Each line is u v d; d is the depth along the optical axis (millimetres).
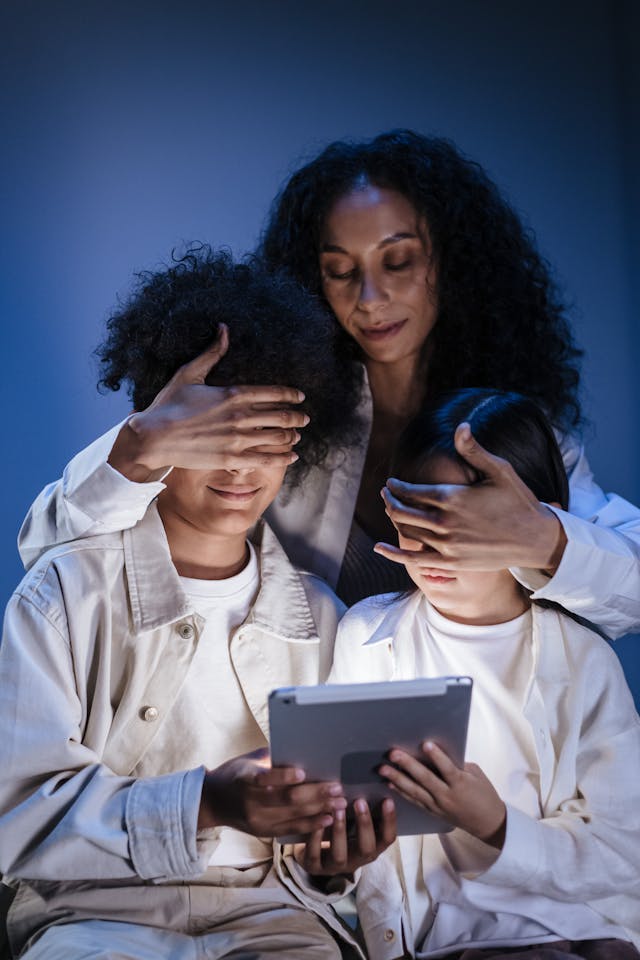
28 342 2438
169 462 1236
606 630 1355
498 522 1189
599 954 1186
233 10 2480
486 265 1674
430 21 2486
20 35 2441
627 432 2461
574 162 2479
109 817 1150
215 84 2479
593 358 2467
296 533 1676
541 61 2482
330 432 1600
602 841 1209
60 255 2445
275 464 1229
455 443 1170
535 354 1733
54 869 1146
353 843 1167
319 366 1369
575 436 1715
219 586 1328
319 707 1026
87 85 2457
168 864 1138
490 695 1264
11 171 2436
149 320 1340
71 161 2451
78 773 1186
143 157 2467
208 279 1367
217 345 1262
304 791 1099
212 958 1166
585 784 1237
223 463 1220
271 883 1260
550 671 1258
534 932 1199
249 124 2479
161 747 1279
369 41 2486
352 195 1608
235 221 2477
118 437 1263
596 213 2475
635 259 2434
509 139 2480
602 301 2471
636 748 1250
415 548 1233
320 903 1269
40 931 1188
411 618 1317
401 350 1639
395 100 2480
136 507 1280
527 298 1726
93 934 1151
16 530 2428
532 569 1256
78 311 2447
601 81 2477
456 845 1229
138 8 2471
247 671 1318
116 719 1262
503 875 1155
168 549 1306
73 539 1315
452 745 1098
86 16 2459
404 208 1611
